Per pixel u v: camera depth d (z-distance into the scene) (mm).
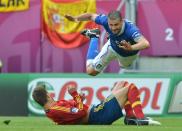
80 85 42656
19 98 42906
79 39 48906
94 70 30312
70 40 49000
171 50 49406
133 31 26500
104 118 26969
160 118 39250
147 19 49188
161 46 49281
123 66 30250
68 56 49281
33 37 49688
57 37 49125
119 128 24594
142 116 26938
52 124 28391
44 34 49375
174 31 49438
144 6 49188
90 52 30266
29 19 49844
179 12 49375
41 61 49469
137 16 48844
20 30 49938
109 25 26672
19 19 50000
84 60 49188
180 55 49375
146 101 42531
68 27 48875
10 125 27672
